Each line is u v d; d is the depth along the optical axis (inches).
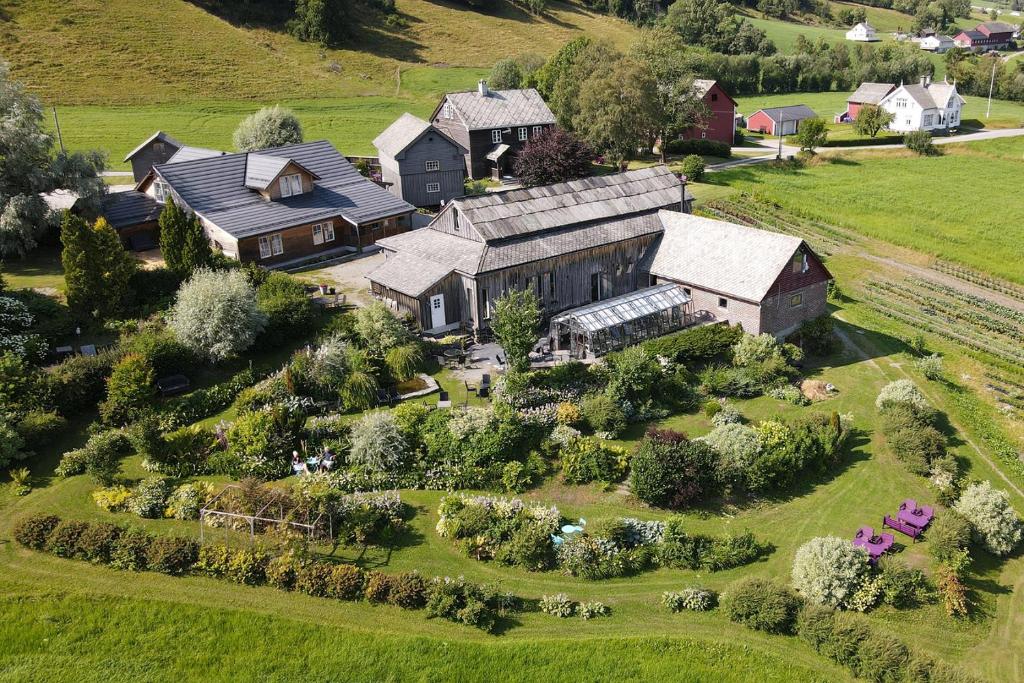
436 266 1897.1
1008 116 4982.8
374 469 1376.7
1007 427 1699.1
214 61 4382.4
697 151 3811.5
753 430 1464.1
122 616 1092.5
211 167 2356.1
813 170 3700.8
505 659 1058.1
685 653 1080.2
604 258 2055.9
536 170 2886.3
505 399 1535.4
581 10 6796.3
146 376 1505.9
